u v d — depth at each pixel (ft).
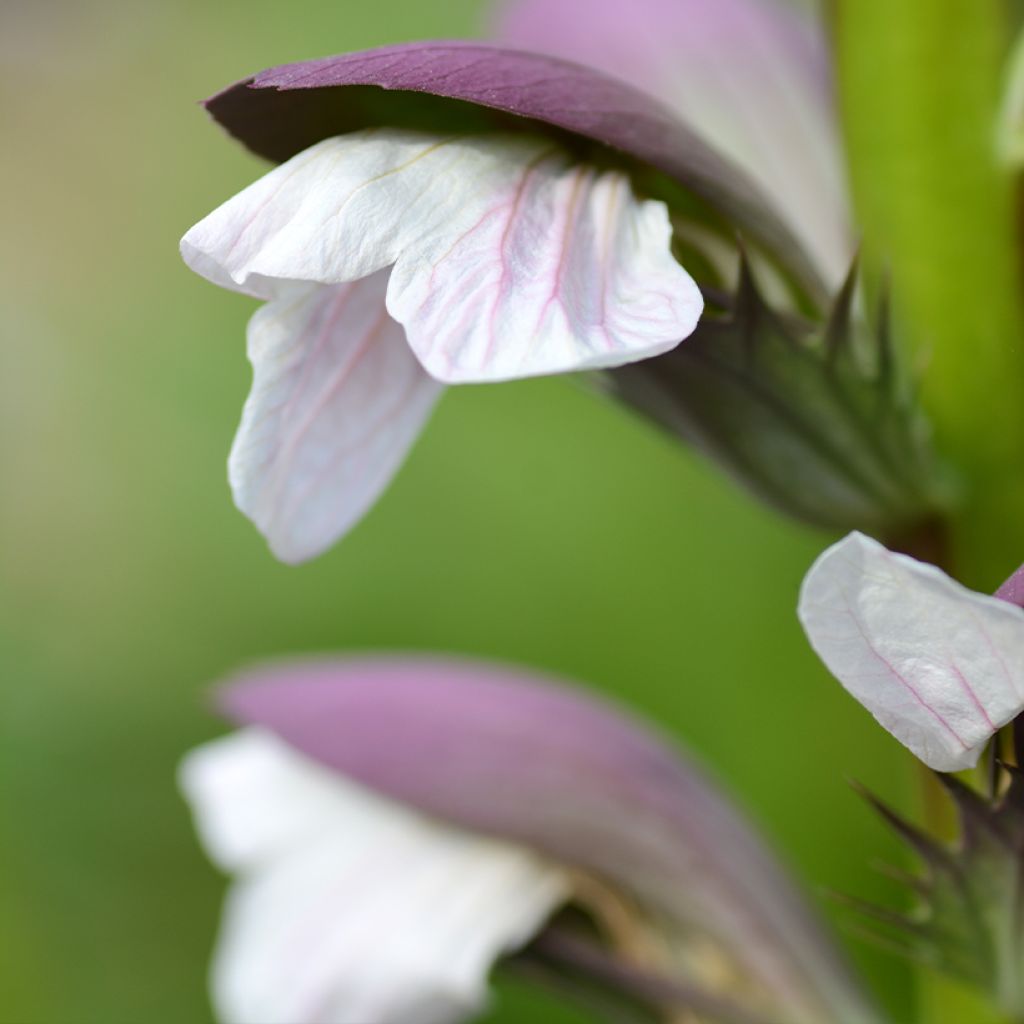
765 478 1.33
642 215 1.28
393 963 1.43
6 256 2.98
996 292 1.35
